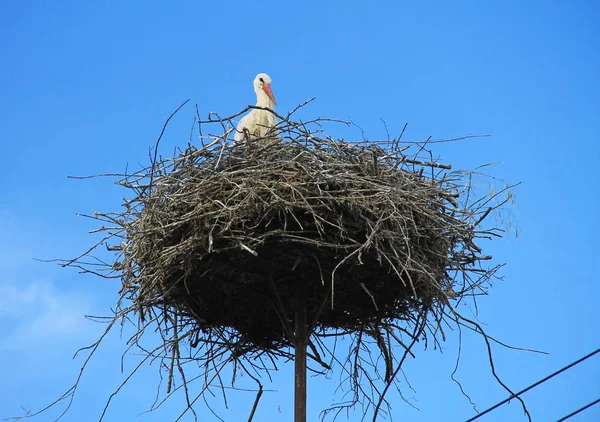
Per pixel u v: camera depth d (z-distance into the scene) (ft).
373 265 35.27
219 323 39.55
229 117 34.73
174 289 36.29
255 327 40.27
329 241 33.96
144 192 35.58
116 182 35.70
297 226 33.86
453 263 36.27
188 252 33.73
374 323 39.24
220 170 35.12
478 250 37.35
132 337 35.65
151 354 36.22
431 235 35.65
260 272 36.17
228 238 33.09
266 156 34.88
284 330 39.58
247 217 33.12
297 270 36.29
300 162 34.27
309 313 38.81
